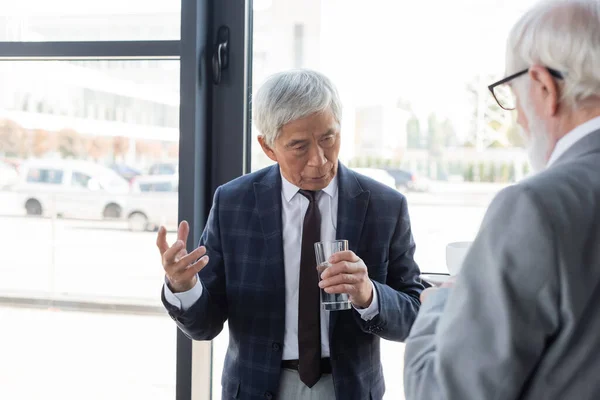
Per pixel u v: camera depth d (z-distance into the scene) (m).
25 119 2.20
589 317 0.78
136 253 2.22
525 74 0.88
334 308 1.37
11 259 2.31
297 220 1.54
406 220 1.58
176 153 2.09
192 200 2.01
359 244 1.51
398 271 1.57
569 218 0.78
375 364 1.54
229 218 1.57
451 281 1.01
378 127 2.02
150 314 2.27
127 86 2.10
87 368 2.34
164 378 2.29
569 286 0.77
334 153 1.42
